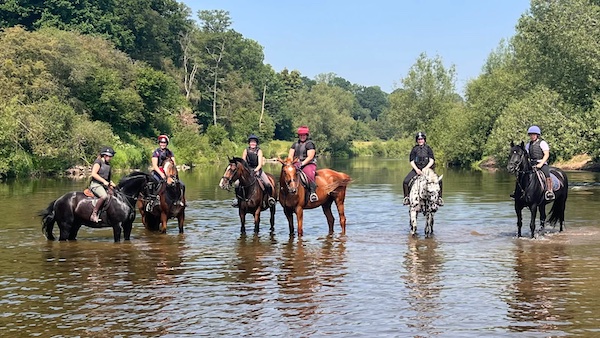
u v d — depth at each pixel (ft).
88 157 171.73
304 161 51.44
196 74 342.03
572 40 129.18
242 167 51.24
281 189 51.11
